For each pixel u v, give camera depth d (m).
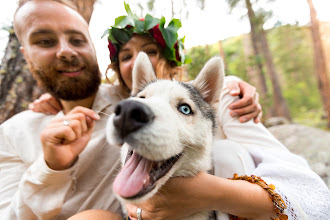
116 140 0.25
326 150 1.30
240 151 0.38
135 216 0.33
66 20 0.43
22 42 0.46
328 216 0.29
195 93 0.39
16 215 0.36
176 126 0.29
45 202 0.35
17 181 0.44
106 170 0.43
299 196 0.30
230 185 0.30
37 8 0.41
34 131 0.47
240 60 2.99
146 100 0.28
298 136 1.61
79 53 0.44
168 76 0.54
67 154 0.34
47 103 0.50
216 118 0.42
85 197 0.42
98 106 0.47
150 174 0.28
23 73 0.79
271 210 0.30
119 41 0.51
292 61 4.59
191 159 0.32
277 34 3.74
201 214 0.35
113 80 0.62
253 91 0.44
